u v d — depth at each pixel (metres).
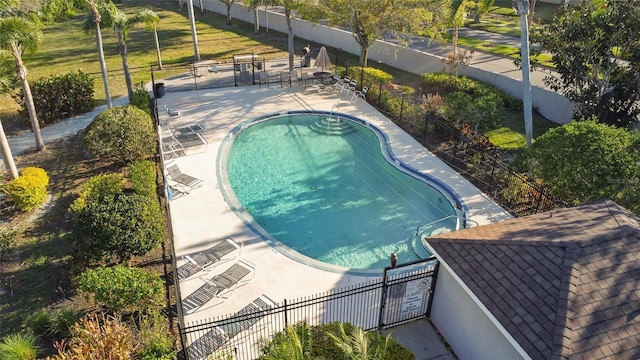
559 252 9.70
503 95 26.66
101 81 30.61
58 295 12.91
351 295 12.38
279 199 18.38
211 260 14.16
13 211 16.59
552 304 8.95
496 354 10.16
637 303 8.92
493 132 23.33
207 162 20.19
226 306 12.73
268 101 27.03
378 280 13.84
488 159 20.09
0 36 17.50
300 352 8.66
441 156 21.08
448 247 11.18
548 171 15.66
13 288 13.17
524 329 8.86
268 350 9.86
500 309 9.40
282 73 30.47
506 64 32.34
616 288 9.07
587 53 20.12
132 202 13.98
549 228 10.93
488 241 10.77
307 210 17.72
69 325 11.45
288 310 11.73
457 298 11.34
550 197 16.20
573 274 9.19
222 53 37.69
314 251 15.54
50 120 24.06
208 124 23.81
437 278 12.05
